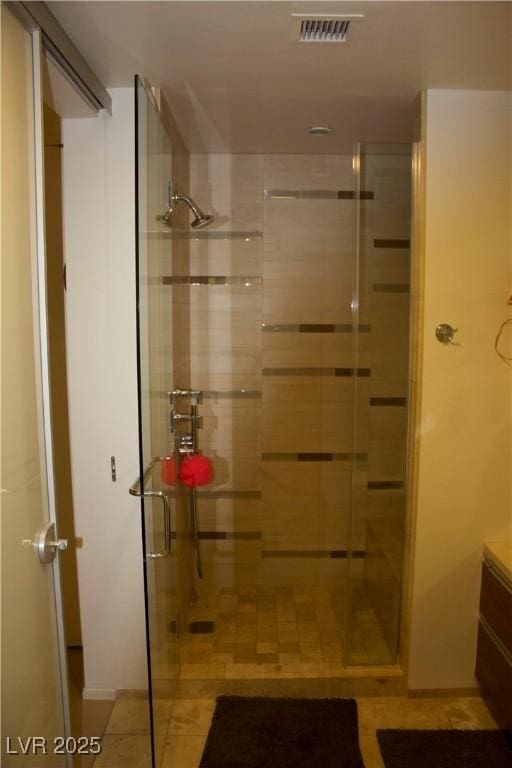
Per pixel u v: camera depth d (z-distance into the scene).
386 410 2.21
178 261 2.22
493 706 1.93
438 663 2.05
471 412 1.92
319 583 2.82
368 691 2.09
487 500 1.96
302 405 2.73
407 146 2.13
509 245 1.86
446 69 1.64
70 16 1.31
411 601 2.01
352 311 2.52
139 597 1.99
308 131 2.22
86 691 2.04
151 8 1.28
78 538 1.97
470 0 1.25
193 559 2.69
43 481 1.30
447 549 1.99
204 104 1.90
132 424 1.92
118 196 1.83
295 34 1.42
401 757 1.78
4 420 1.10
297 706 2.03
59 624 1.36
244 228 2.62
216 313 2.66
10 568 1.12
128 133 1.81
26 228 1.20
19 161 1.17
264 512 2.79
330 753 1.80
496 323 1.89
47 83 1.52
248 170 2.58
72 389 1.91
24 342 1.20
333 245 2.63
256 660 2.23
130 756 1.81
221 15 1.31
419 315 1.90
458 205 1.84
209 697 2.10
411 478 1.99
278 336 2.68
